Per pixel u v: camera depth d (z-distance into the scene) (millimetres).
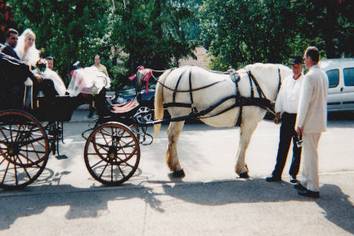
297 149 6621
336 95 13375
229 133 11391
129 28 17000
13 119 6449
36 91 6539
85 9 15047
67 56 15375
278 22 18125
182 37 19422
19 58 6602
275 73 7133
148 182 6910
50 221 5285
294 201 5875
